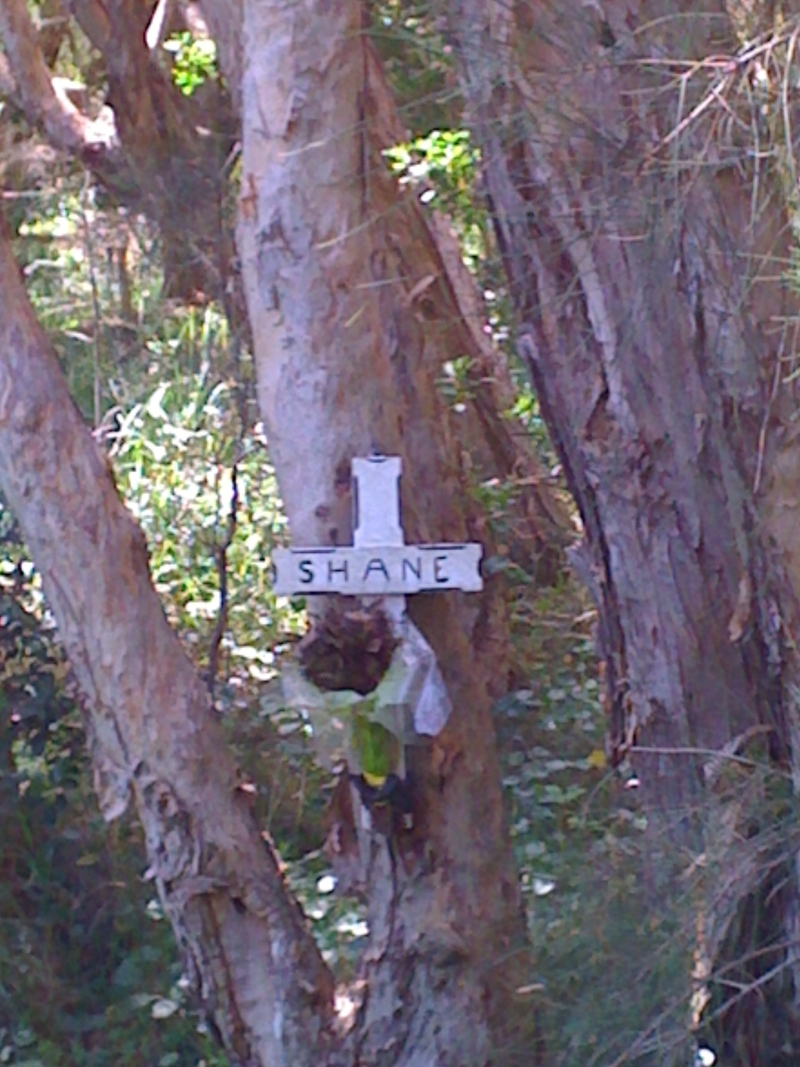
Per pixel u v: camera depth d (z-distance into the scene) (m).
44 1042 4.99
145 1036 5.05
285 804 6.07
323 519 3.51
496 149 4.14
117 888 5.57
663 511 4.30
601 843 4.29
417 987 3.73
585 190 3.92
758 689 4.27
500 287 6.09
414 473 3.73
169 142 7.93
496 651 6.26
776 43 2.96
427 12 4.07
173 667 3.79
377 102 5.51
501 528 7.17
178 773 3.77
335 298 3.47
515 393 7.43
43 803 5.61
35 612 6.15
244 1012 3.88
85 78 11.42
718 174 3.56
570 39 3.74
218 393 8.26
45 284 9.60
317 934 4.83
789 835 3.79
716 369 3.98
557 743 6.12
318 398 3.48
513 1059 3.75
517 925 3.80
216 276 6.95
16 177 9.88
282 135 3.42
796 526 3.96
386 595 3.44
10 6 8.59
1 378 3.72
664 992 3.80
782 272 3.55
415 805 3.63
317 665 3.47
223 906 3.85
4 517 5.86
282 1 3.38
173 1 9.01
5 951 5.23
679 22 3.56
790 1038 4.12
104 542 3.74
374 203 3.76
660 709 4.41
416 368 4.22
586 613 6.93
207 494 8.20
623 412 4.25
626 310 4.10
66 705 5.69
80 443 3.75
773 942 4.11
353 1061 3.80
